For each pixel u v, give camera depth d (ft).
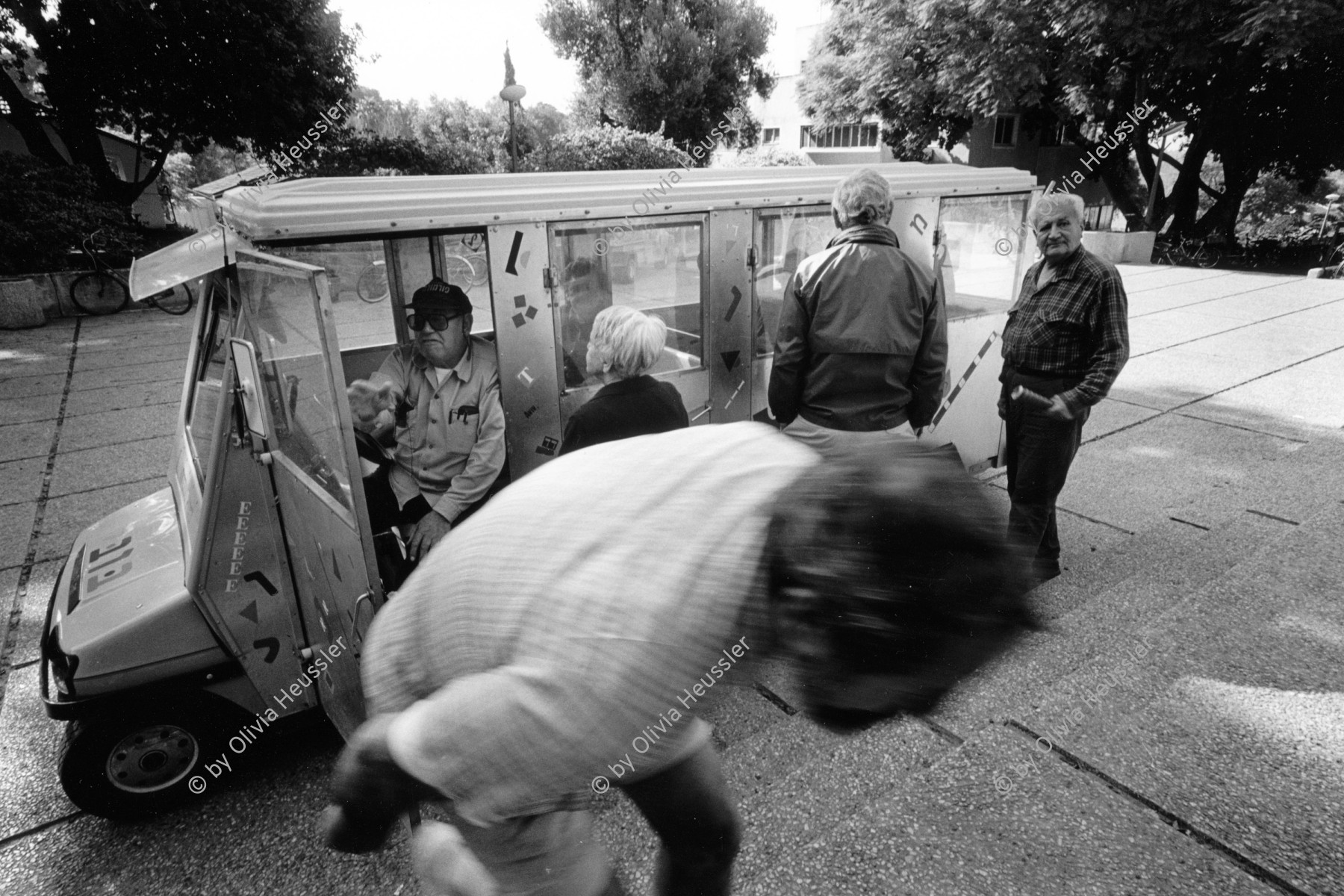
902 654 2.34
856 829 6.38
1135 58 55.83
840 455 2.66
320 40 59.16
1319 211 81.15
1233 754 7.07
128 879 8.27
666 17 97.30
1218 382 24.85
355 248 12.31
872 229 10.52
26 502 18.04
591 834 4.06
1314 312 36.63
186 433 10.41
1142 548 14.06
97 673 8.32
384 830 3.65
